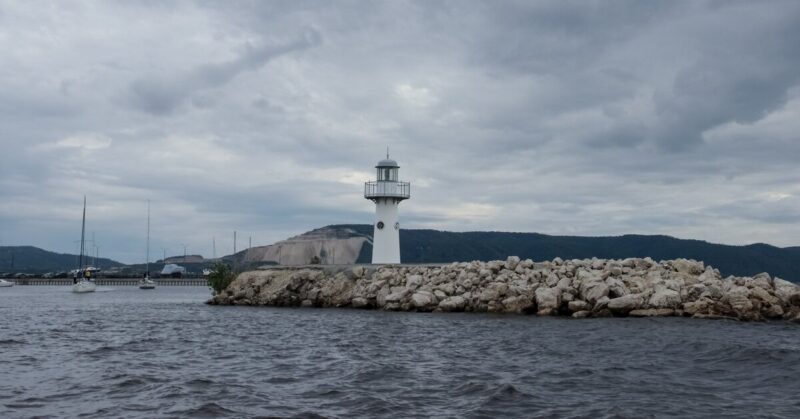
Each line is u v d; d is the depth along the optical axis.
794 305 44.47
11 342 35.34
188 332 40.41
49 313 60.78
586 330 37.44
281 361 27.97
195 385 22.28
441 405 19.45
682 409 18.84
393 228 66.94
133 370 25.38
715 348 29.17
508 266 53.97
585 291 47.12
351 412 18.61
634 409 18.84
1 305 78.38
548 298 47.31
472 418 17.94
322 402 19.84
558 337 34.62
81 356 29.64
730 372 24.33
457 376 23.88
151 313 58.47
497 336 35.59
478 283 53.34
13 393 21.03
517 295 49.53
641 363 26.39
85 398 20.30
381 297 56.91
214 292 80.75
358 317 49.06
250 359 28.64
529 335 35.69
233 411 18.59
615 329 37.66
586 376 23.77
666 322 41.34
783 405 19.27
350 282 61.88
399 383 22.69
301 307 62.19
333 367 26.23
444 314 50.00
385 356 29.19
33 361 28.09
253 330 41.09
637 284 47.59
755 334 35.31
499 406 19.23
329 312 55.09
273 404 19.50
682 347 30.16
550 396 20.55
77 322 49.12
